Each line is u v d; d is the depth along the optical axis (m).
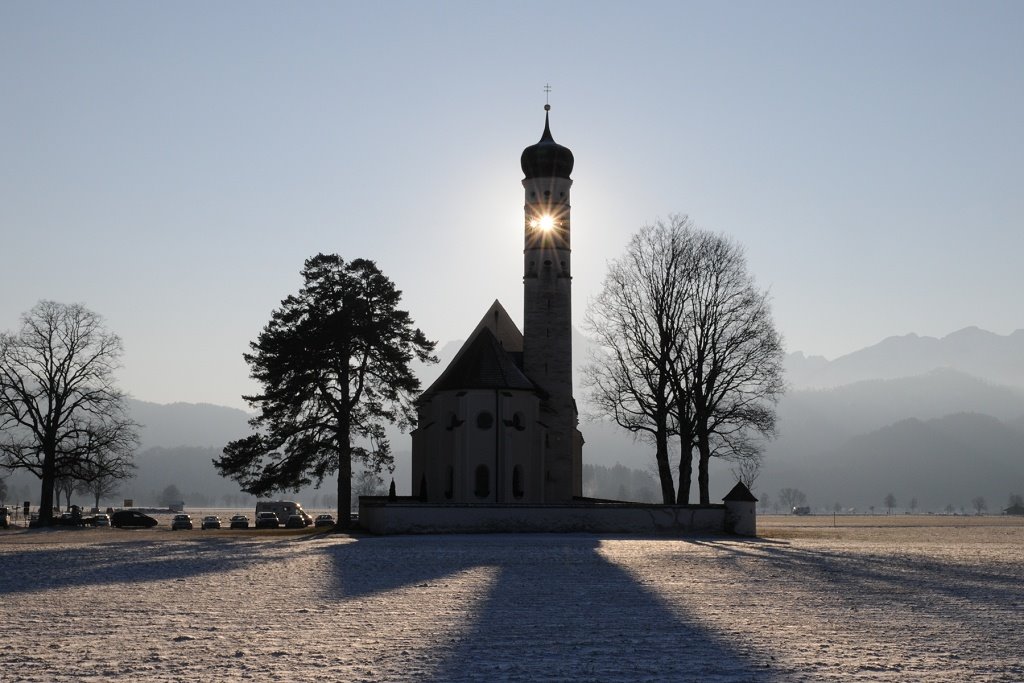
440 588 35.59
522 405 88.19
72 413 99.69
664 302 81.81
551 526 76.06
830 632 24.91
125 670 19.95
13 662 20.81
